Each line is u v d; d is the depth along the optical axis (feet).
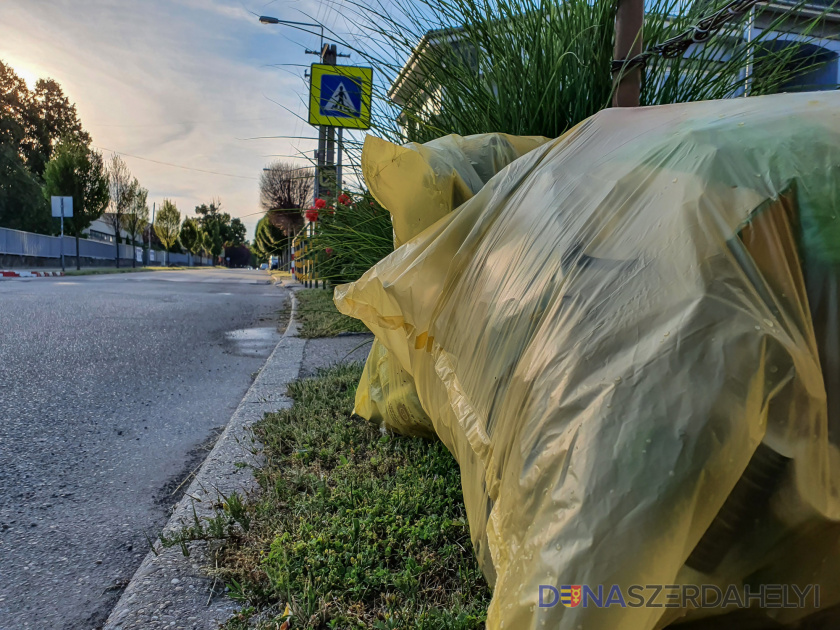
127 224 118.21
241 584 4.26
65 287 35.94
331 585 4.17
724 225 2.31
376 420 7.30
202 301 29.12
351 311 5.24
